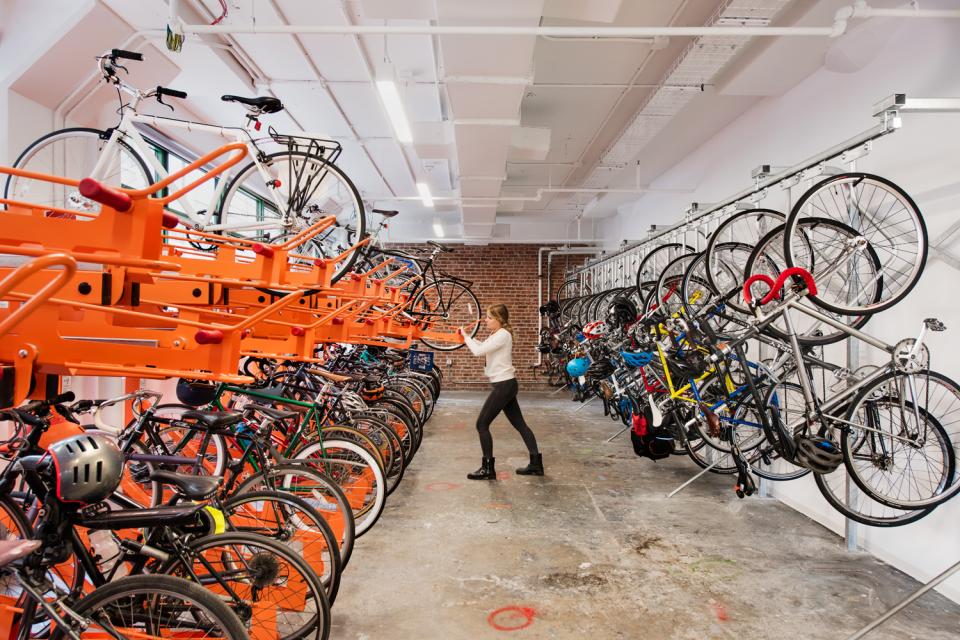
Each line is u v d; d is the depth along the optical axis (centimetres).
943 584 258
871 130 258
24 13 296
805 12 321
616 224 963
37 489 138
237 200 460
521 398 953
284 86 459
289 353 218
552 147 647
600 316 705
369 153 646
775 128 449
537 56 420
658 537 321
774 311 289
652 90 468
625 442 583
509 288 1090
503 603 242
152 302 173
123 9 309
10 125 302
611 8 307
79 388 322
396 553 294
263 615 186
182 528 165
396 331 412
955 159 270
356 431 316
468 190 632
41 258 84
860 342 322
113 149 292
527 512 361
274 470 232
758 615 235
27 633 142
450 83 362
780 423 297
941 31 281
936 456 271
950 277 270
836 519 333
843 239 285
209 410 241
